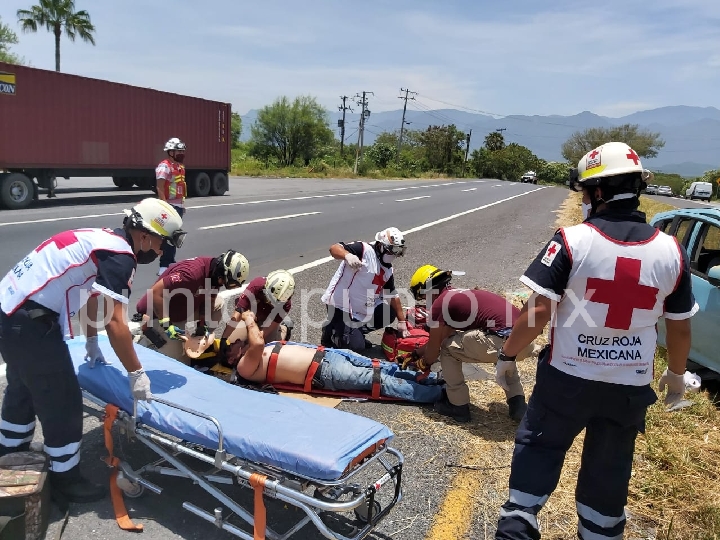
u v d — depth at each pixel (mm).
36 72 14867
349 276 5312
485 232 15000
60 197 18047
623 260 2211
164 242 3092
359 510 2939
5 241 9438
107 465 3299
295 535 2850
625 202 2305
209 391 3246
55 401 2801
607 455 2416
